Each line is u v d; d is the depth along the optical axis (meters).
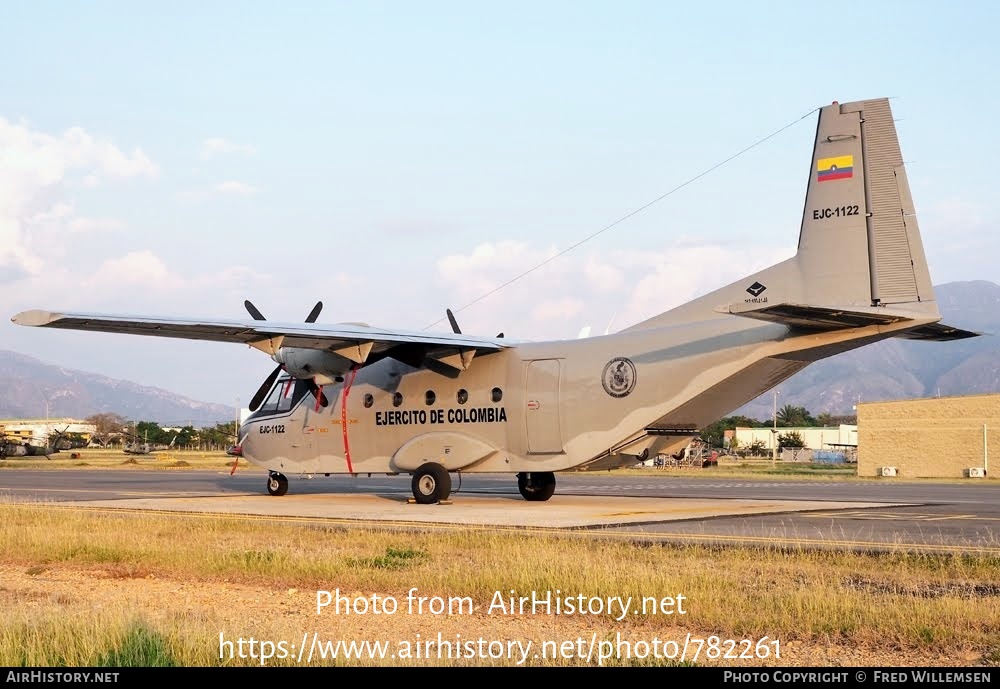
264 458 26.84
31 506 22.92
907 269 18.50
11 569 13.64
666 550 14.04
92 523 18.47
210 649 8.41
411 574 12.33
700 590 10.79
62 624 9.07
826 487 35.38
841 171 19.34
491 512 20.89
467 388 23.42
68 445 88.38
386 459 24.70
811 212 19.67
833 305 19.22
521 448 22.69
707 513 20.39
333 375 24.95
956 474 51.47
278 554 13.81
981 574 11.88
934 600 10.12
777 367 20.55
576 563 12.64
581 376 22.02
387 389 24.69
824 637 9.04
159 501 25.06
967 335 19.77
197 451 124.44
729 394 21.09
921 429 52.69
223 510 21.78
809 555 13.46
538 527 17.48
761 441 113.44
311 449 25.91
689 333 21.00
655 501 24.81
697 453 76.62
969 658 8.28
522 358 22.91
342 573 12.43
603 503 23.97
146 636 8.48
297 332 21.12
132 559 14.05
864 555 13.38
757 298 20.33
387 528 17.59
